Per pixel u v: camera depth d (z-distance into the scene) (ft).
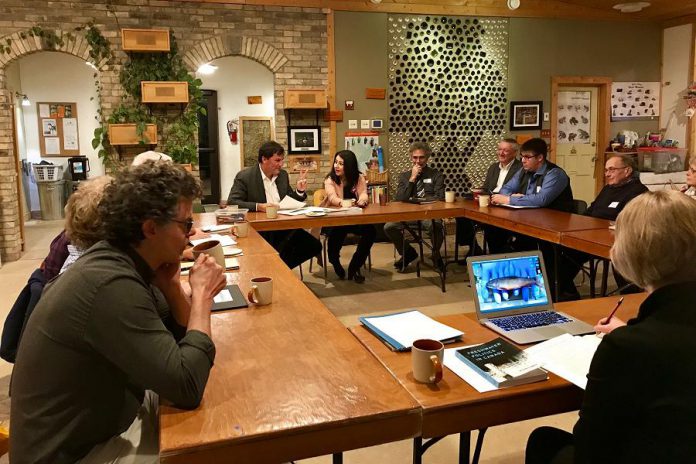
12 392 4.16
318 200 17.43
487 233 16.20
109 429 4.25
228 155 29.60
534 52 23.94
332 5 21.61
